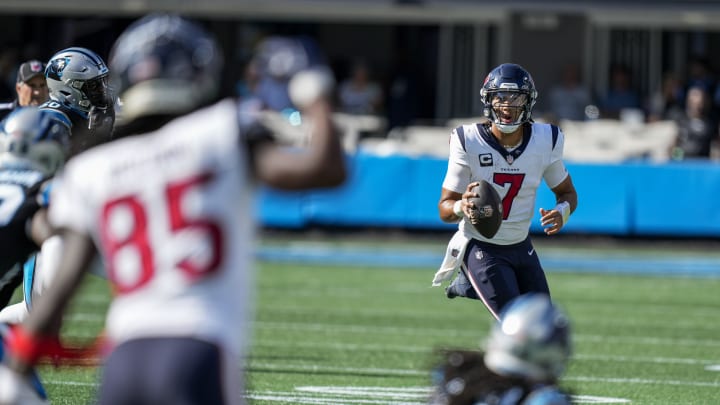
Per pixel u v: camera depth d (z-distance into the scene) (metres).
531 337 12.72
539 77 77.19
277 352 31.17
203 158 11.98
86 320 36.12
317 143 11.84
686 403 25.59
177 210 11.90
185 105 12.42
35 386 14.92
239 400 12.11
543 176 25.06
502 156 24.28
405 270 50.91
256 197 12.52
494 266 23.95
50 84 24.36
